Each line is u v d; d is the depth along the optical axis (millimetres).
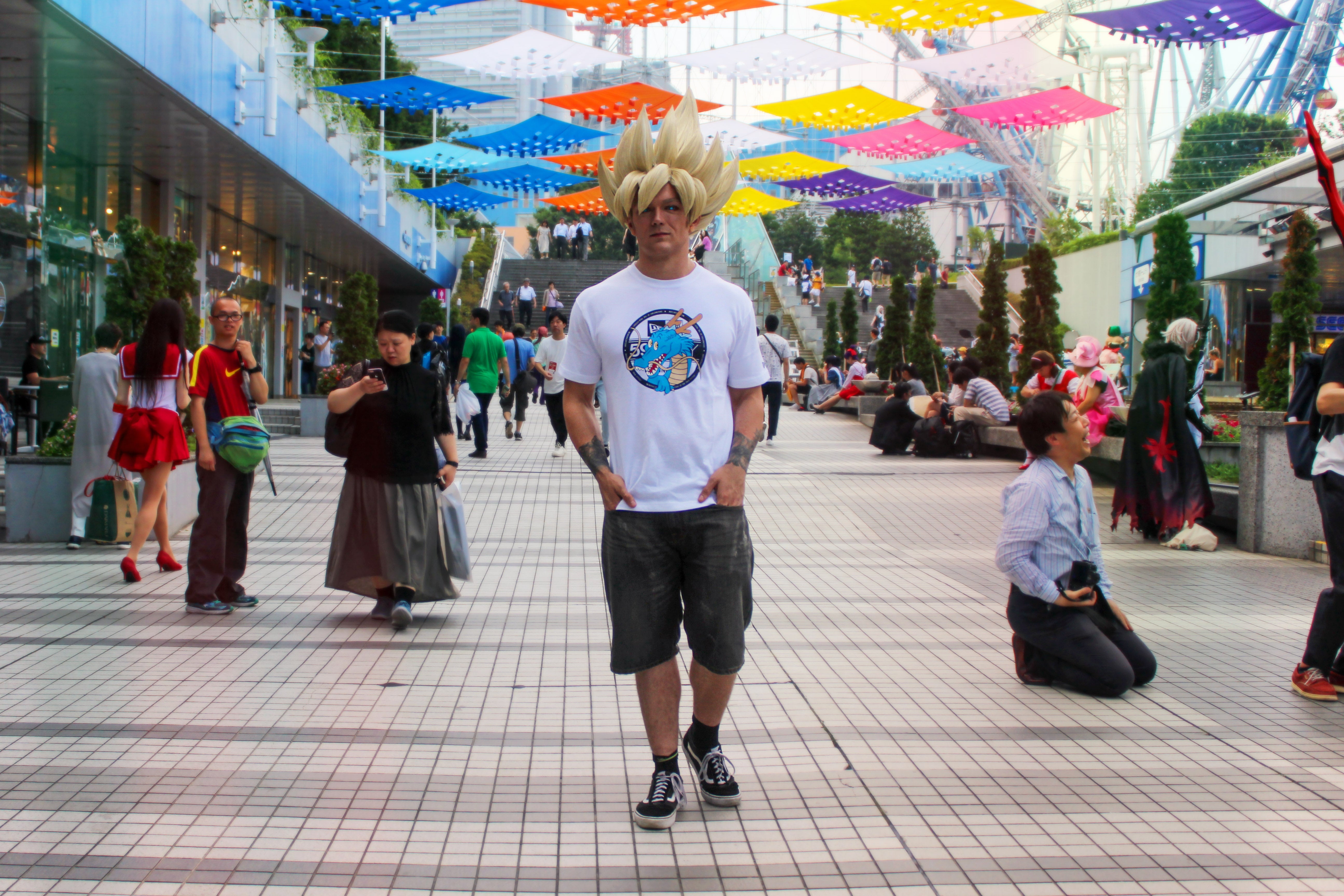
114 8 10258
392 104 17672
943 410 13477
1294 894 2533
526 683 4199
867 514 9070
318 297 28234
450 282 37844
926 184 53250
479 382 12852
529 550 7254
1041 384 11992
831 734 3664
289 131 16578
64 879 2521
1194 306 9742
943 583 6434
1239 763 3418
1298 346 9219
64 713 3742
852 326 25859
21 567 6484
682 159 2918
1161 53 36750
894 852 2746
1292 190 12539
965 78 15633
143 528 6121
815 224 63844
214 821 2875
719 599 2883
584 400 2980
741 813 2992
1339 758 3479
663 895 2506
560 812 2977
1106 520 8945
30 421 11547
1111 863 2689
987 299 16016
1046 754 3486
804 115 18109
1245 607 5789
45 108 12617
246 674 4273
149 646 4672
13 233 12977
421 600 5195
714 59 15531
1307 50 31625
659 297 2912
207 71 12875
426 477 5105
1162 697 4145
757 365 2984
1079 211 43375
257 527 8008
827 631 5176
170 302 6156
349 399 4922
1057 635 4152
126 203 16234
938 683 4289
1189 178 35594
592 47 14641
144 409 6090
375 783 3162
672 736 2951
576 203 24625
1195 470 7730
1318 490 4141
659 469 2873
